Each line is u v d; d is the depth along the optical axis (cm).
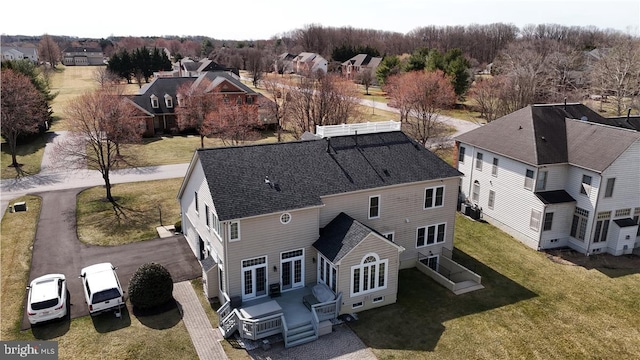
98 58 17988
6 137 5438
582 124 3419
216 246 2362
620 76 7481
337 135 2853
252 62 12838
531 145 3281
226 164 2428
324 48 18738
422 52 10169
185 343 2077
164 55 12925
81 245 3064
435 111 6888
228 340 2111
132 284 2300
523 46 10988
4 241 3102
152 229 3362
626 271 2922
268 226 2286
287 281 2439
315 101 6138
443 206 2891
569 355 2091
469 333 2223
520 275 2841
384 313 2370
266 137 6538
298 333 2136
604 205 3064
